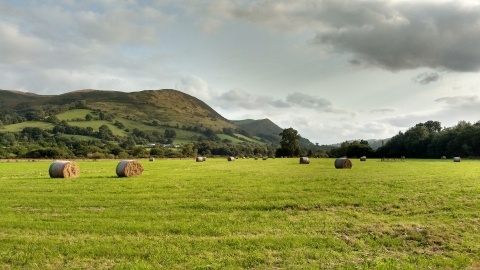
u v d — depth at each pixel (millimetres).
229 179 29547
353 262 9164
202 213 14828
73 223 12859
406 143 123938
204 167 53844
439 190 21234
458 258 9516
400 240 11086
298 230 12117
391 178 29562
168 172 40656
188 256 9508
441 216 14203
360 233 11812
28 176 36219
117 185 25094
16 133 185375
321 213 14977
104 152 132750
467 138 105375
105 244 10430
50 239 10969
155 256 9461
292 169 45781
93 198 18719
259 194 19812
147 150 148250
